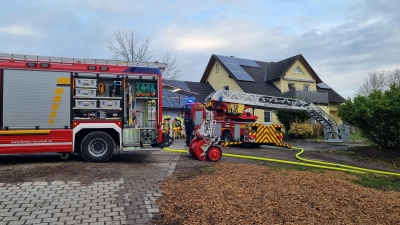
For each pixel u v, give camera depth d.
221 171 7.43
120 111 8.86
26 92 8.08
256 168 7.96
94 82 8.62
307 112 20.91
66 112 8.37
